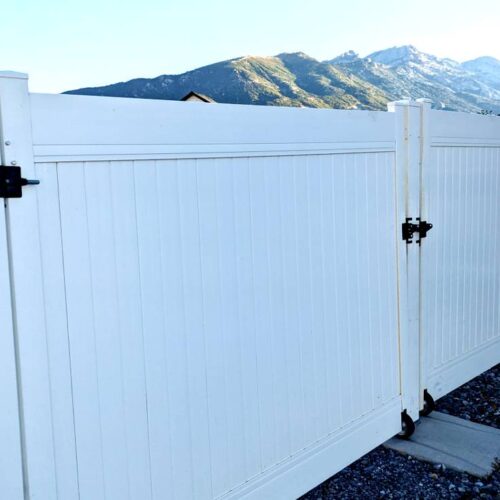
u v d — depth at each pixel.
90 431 1.87
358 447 3.08
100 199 1.87
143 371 2.02
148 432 2.05
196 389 2.22
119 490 1.96
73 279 1.81
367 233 3.10
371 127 3.09
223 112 2.27
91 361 1.86
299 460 2.71
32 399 1.71
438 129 3.65
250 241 2.42
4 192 1.61
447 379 3.99
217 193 2.27
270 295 2.53
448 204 3.86
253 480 2.48
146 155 2.00
